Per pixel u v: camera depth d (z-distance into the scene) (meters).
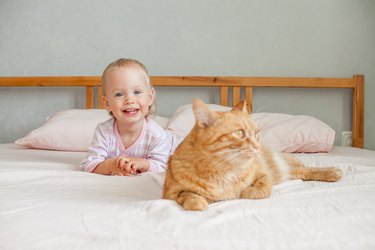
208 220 0.74
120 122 1.47
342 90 2.60
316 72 2.61
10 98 2.63
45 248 0.65
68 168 1.49
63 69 2.63
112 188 1.08
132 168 1.33
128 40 2.61
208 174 0.89
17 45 2.62
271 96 2.59
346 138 2.60
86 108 2.54
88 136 2.03
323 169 1.18
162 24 2.61
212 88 2.60
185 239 0.65
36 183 1.13
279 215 0.78
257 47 2.61
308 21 2.59
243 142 0.89
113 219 0.77
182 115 2.14
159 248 0.64
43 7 2.61
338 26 2.60
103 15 2.61
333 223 0.73
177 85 2.52
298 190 1.02
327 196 0.95
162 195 1.00
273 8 2.59
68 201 0.91
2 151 1.97
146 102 1.45
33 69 2.63
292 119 2.11
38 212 0.81
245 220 0.75
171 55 2.61
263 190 0.94
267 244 0.64
